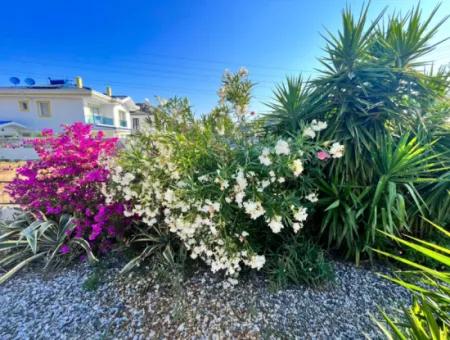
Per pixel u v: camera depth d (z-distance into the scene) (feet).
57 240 7.21
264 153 5.33
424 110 7.25
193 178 5.95
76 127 8.64
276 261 6.34
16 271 6.54
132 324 4.74
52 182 7.90
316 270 5.99
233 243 5.73
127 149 7.29
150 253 6.83
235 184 5.54
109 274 6.35
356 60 7.23
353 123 7.01
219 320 4.84
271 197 5.69
